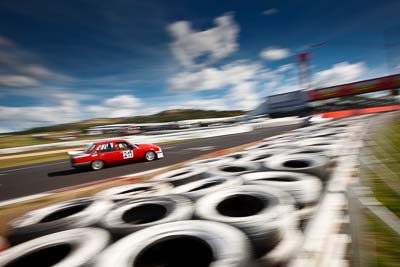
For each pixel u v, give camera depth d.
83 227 2.51
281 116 49.81
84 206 3.40
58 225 2.58
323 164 3.84
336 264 1.56
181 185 4.04
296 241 1.86
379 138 7.27
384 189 3.03
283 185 2.95
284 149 6.09
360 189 1.87
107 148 9.76
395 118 15.75
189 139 26.75
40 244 2.20
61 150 23.89
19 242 2.53
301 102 47.84
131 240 2.01
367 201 1.80
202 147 14.62
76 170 10.05
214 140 20.08
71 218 2.70
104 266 1.73
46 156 19.05
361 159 4.39
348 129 10.39
